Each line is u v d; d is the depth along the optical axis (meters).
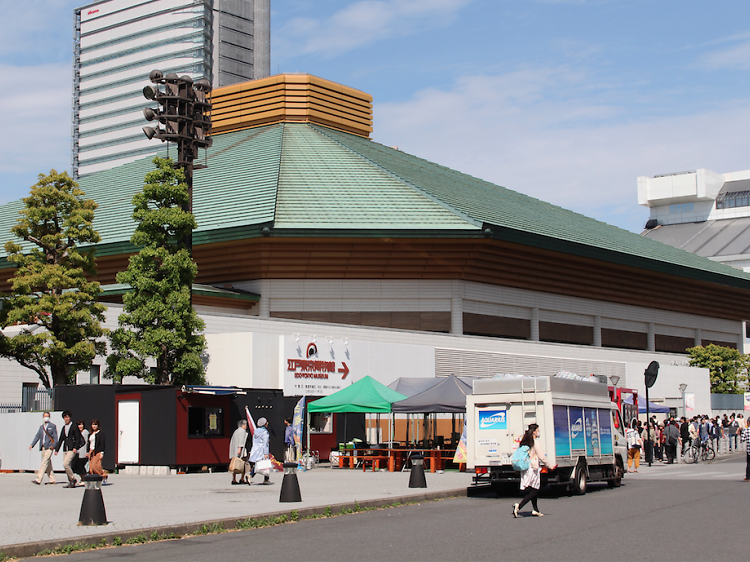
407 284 48.34
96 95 185.12
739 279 67.81
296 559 11.65
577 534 14.22
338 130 67.62
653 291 61.69
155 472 28.05
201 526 14.74
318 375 37.41
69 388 29.69
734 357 66.88
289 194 49.00
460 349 45.47
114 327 35.47
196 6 174.62
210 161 58.59
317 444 37.00
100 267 49.62
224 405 29.89
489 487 24.66
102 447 23.20
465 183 62.50
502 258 49.06
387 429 42.19
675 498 21.27
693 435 41.53
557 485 24.77
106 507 17.50
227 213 47.09
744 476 30.31
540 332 54.25
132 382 35.22
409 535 14.15
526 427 22.22
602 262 54.38
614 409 26.64
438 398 29.81
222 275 48.41
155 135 31.56
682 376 61.03
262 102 66.50
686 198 172.25
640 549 12.49
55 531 13.83
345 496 20.06
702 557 11.73
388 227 45.19
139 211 30.78
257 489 22.16
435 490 22.05
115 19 184.25
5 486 23.38
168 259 30.22
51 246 32.06
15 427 29.05
